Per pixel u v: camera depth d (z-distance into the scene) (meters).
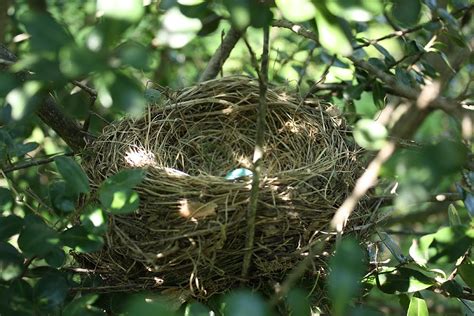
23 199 2.89
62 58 1.49
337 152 3.08
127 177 2.16
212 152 3.37
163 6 2.02
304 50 4.09
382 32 3.93
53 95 3.10
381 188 3.21
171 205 2.67
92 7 3.08
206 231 2.60
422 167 1.63
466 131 2.21
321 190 2.80
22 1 3.84
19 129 3.30
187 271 2.66
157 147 3.19
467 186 2.57
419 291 2.88
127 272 2.71
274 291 2.58
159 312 1.50
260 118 2.08
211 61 3.62
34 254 2.21
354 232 2.82
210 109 3.35
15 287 2.29
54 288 2.32
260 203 2.65
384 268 2.88
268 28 1.94
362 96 4.21
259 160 2.15
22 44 3.69
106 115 3.64
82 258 2.87
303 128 3.26
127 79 1.52
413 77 3.41
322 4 1.60
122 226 2.70
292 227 2.69
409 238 4.54
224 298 2.43
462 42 3.05
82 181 2.20
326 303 2.74
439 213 4.39
